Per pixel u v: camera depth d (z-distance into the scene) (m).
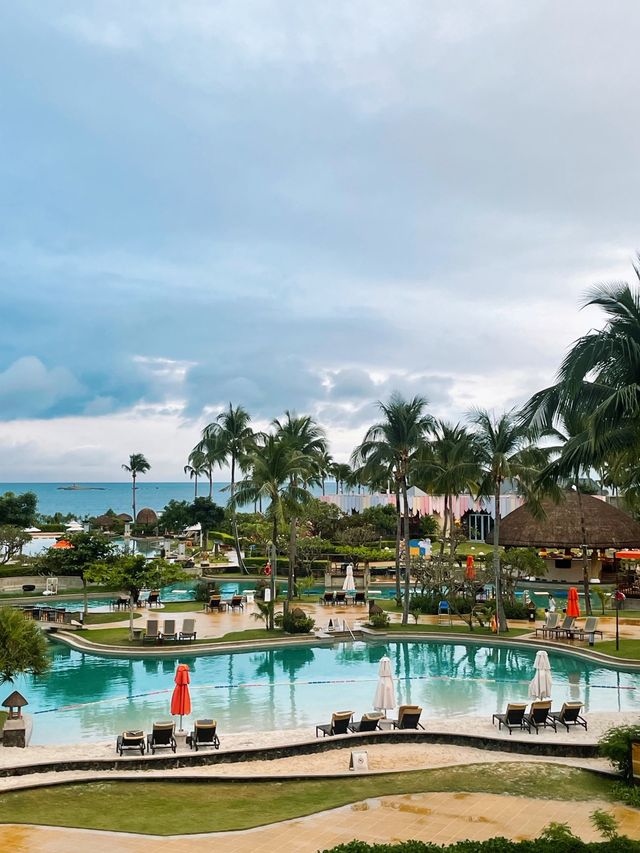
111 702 23.39
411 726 19.55
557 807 13.60
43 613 35.78
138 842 11.80
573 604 33.28
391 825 12.67
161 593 50.03
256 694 24.44
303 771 16.27
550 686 20.88
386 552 60.41
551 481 19.95
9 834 12.14
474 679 26.42
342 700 23.72
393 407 40.81
